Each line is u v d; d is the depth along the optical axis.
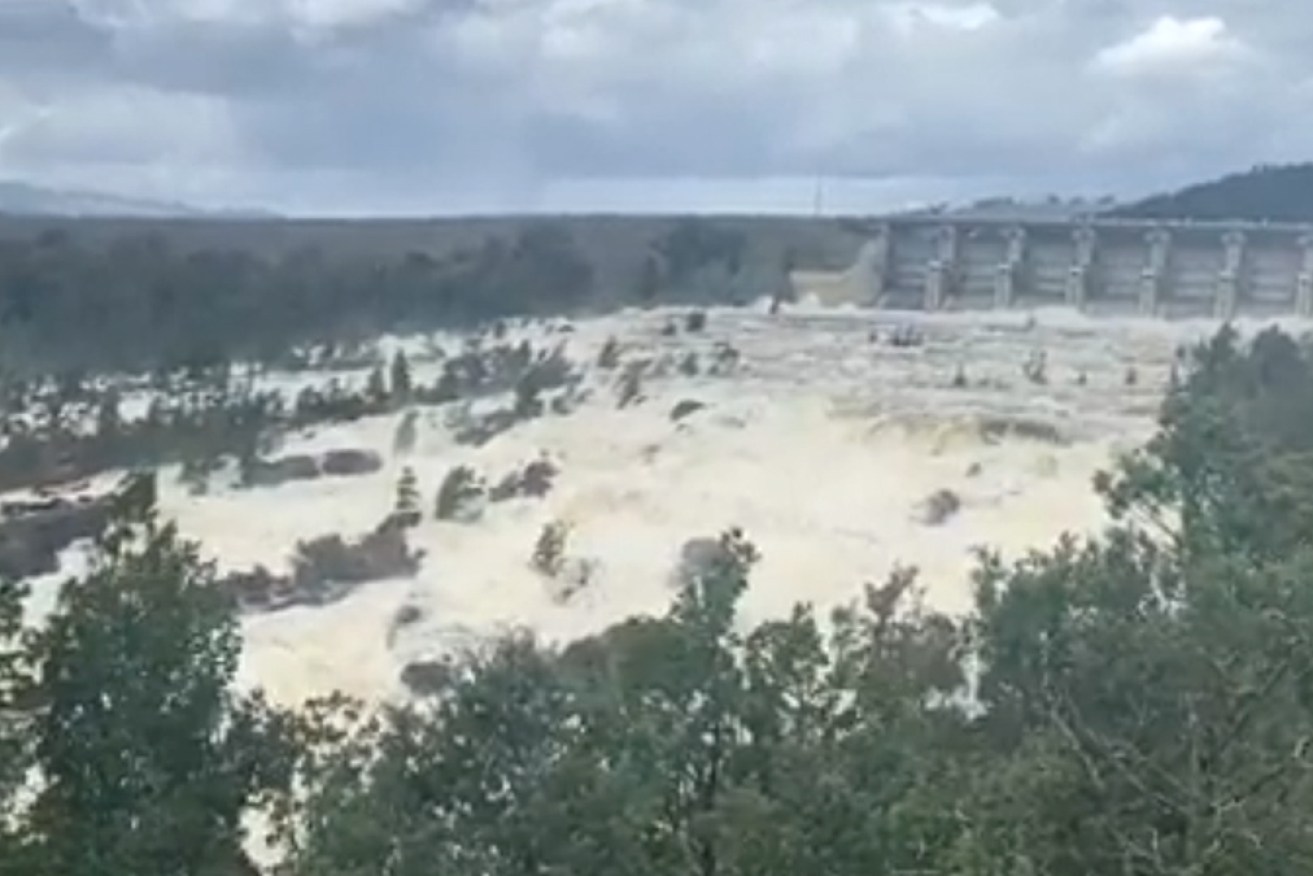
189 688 20.06
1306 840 15.41
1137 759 16.20
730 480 79.69
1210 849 15.25
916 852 18.55
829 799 18.98
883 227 142.62
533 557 69.81
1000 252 140.25
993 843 16.61
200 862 19.66
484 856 20.03
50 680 19.38
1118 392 96.62
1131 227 135.25
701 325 123.75
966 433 83.88
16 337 105.00
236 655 20.62
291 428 94.44
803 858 18.59
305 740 21.53
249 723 20.72
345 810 20.45
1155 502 23.69
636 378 102.94
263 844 24.17
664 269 140.62
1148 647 17.41
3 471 83.25
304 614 62.91
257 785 20.75
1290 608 17.45
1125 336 119.19
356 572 68.81
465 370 109.00
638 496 77.50
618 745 20.34
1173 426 23.08
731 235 146.12
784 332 121.62
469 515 76.88
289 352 115.56
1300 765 15.89
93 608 19.67
